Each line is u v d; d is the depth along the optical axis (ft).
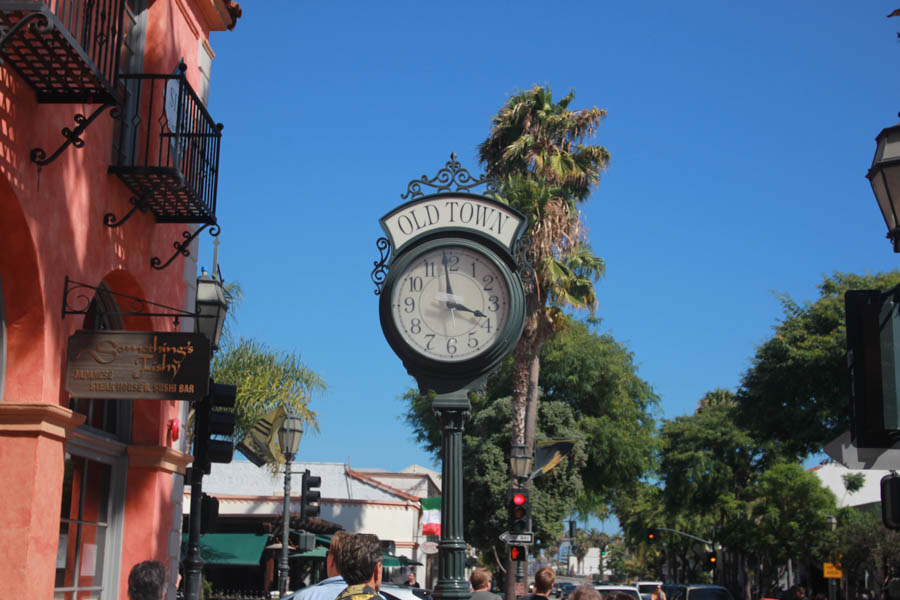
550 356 124.77
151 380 28.66
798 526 164.86
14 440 27.07
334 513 133.18
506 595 84.89
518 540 64.13
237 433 84.99
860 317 17.81
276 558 103.50
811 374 101.45
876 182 19.85
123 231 34.04
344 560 16.11
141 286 35.88
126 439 38.29
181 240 40.65
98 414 36.19
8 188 25.77
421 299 29.17
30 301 27.58
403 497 138.62
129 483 37.88
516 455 71.72
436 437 135.23
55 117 28.30
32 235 26.96
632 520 230.68
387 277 29.27
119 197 33.65
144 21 37.35
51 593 28.25
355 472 140.26
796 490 165.99
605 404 127.54
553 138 94.32
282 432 68.08
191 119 35.81
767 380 104.37
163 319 38.58
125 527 37.50
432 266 29.40
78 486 34.30
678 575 269.44
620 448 125.90
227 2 44.09
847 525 139.95
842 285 108.47
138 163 35.76
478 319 28.99
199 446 36.19
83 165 30.42
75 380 28.60
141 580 17.16
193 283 42.88
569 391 127.44
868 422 17.42
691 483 177.47
